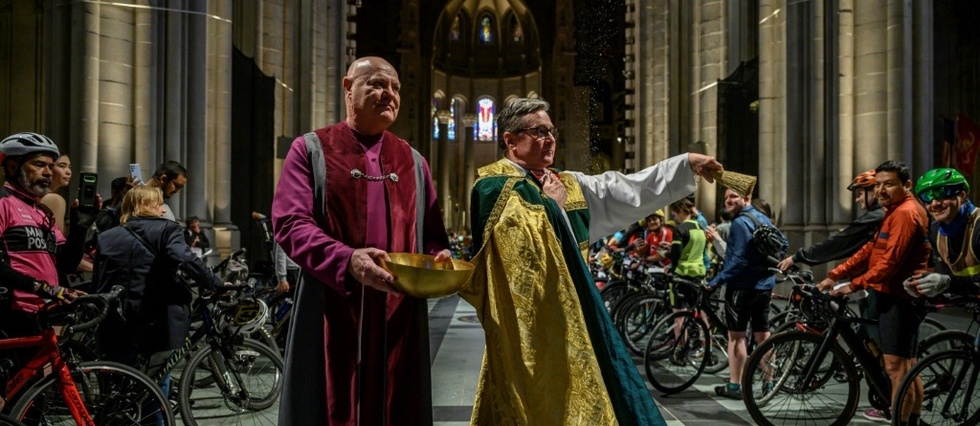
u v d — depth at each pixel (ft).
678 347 19.21
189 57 31.65
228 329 14.62
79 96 27.04
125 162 28.22
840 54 32.83
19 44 43.50
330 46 63.00
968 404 13.34
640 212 9.60
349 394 7.13
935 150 46.37
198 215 32.07
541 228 8.35
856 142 32.60
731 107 44.16
